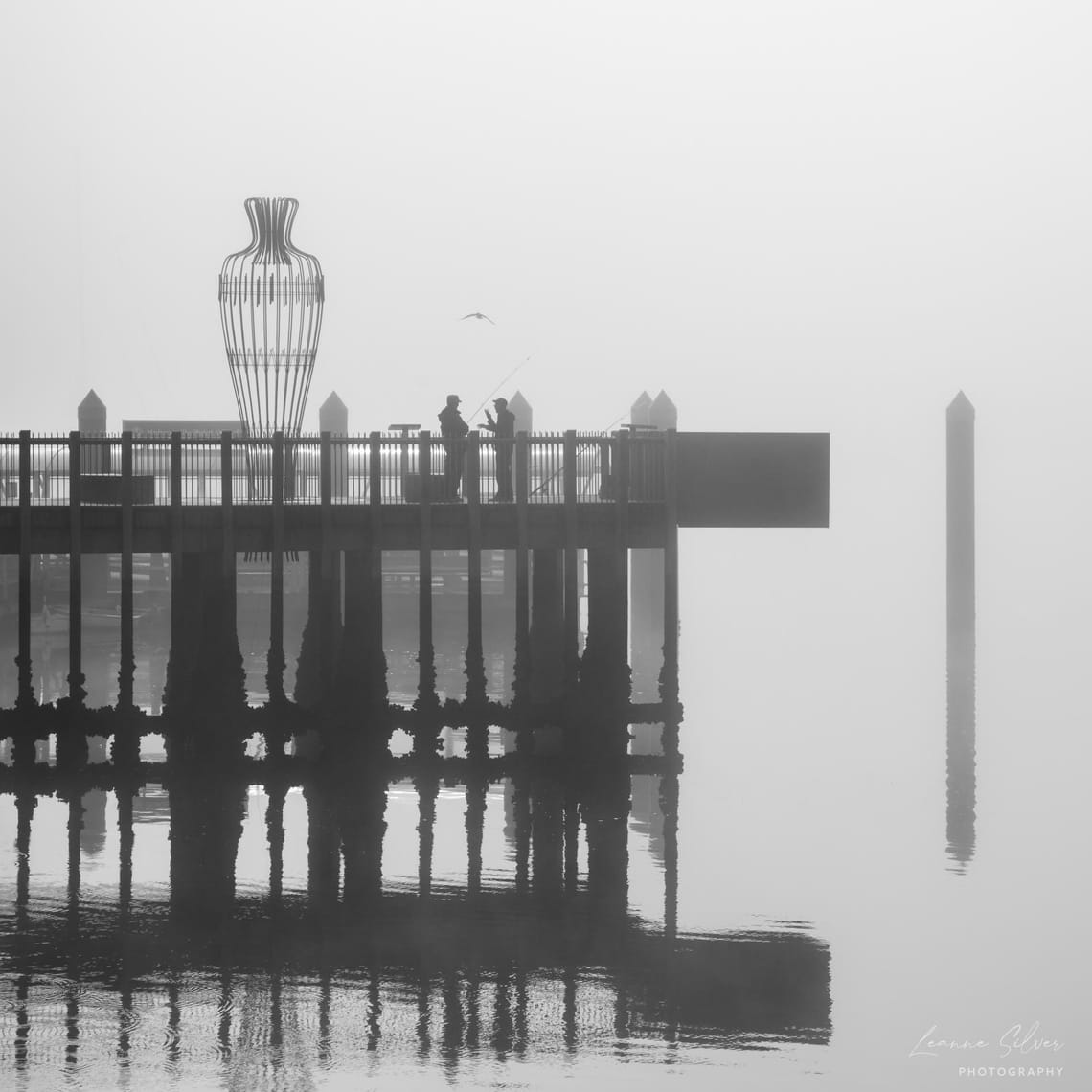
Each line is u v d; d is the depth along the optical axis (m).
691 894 100.62
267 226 145.88
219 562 135.12
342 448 140.75
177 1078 75.31
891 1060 78.31
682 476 137.25
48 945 90.75
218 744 132.50
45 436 131.38
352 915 95.94
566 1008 83.25
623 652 135.38
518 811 118.19
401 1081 75.31
